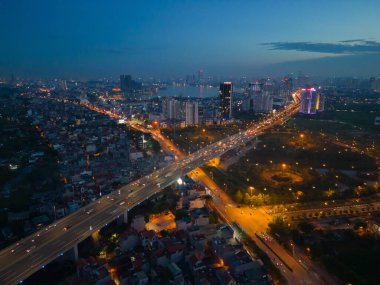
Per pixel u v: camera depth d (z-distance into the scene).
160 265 191.62
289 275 189.75
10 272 170.62
